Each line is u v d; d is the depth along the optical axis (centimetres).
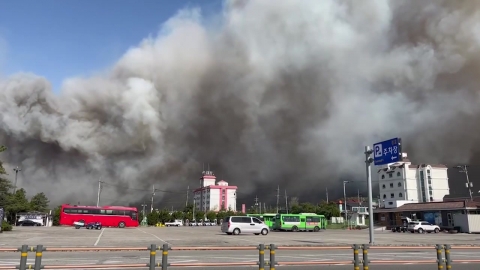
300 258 1580
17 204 7644
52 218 8469
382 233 5016
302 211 10431
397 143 2422
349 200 12575
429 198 10381
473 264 1409
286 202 12188
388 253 1831
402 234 4634
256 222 4169
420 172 10706
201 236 3716
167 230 5684
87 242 2609
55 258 1523
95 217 6462
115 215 6600
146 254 1730
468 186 7188
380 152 2553
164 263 829
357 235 4262
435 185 10488
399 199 10869
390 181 11225
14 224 7838
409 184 10712
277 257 1616
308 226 6003
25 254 746
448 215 5662
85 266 820
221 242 2708
